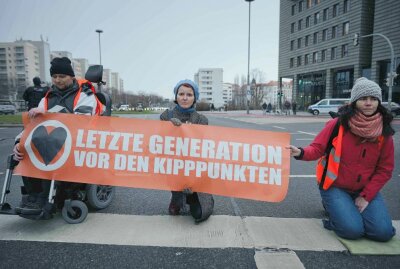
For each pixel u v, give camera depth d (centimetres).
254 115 3834
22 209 301
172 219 357
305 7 5188
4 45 12719
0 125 1819
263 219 359
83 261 266
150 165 351
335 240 306
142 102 8006
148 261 267
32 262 264
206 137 348
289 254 280
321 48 4866
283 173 341
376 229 295
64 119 344
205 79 14588
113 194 417
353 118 307
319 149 330
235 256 276
